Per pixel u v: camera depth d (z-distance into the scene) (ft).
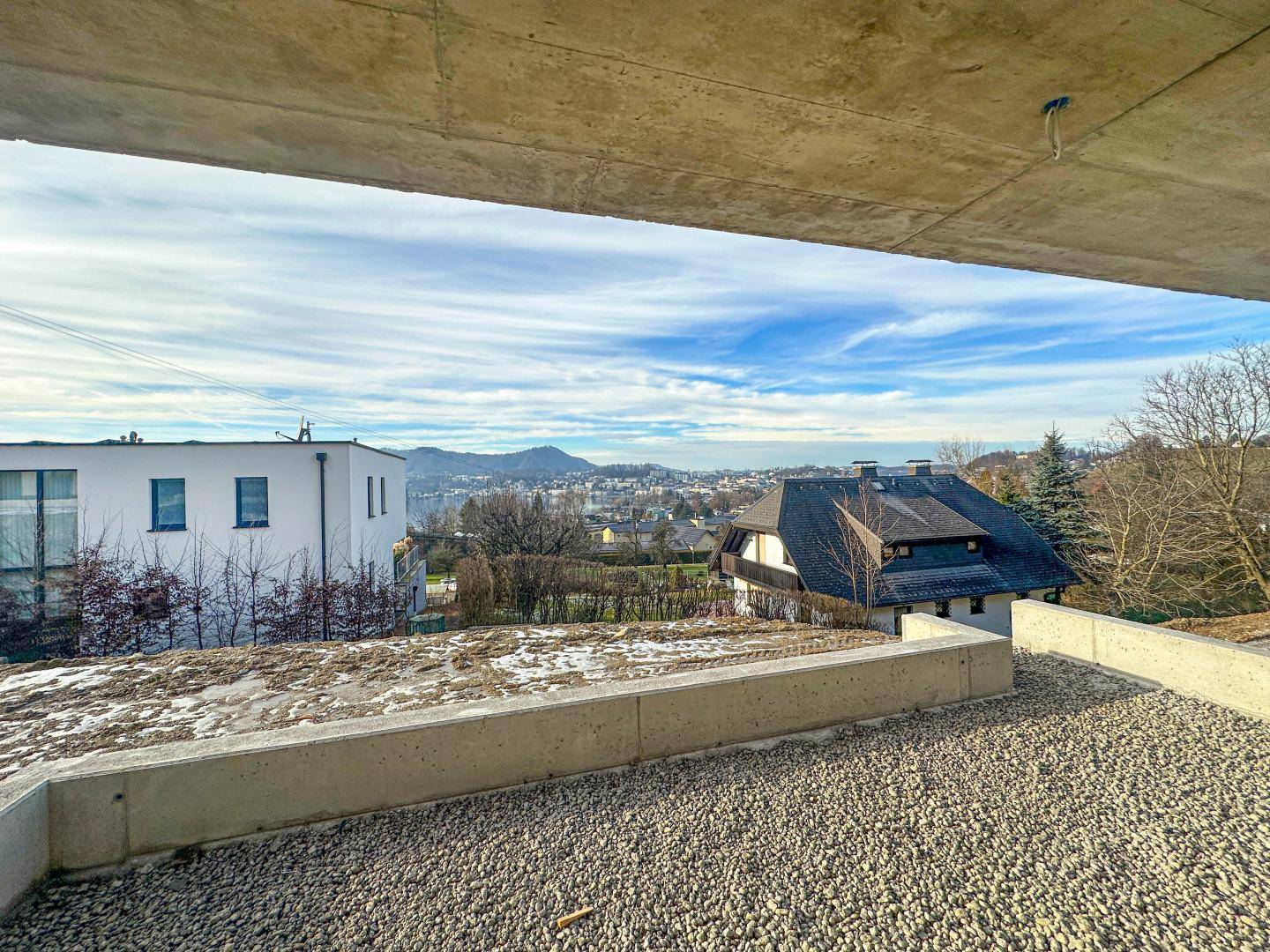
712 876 7.88
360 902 7.45
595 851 8.41
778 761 11.00
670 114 7.92
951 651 13.70
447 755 9.75
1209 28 6.49
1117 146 8.93
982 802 9.59
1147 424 51.47
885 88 7.47
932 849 8.41
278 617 31.04
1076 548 59.88
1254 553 46.11
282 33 6.30
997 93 7.60
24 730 13.66
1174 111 8.02
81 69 6.86
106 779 8.12
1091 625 16.57
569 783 10.27
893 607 44.73
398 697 15.75
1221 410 46.26
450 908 7.34
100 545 30.66
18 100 7.45
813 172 9.62
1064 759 11.00
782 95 7.55
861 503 53.88
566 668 18.67
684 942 6.76
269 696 15.94
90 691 16.43
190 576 32.73
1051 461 74.08
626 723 10.82
